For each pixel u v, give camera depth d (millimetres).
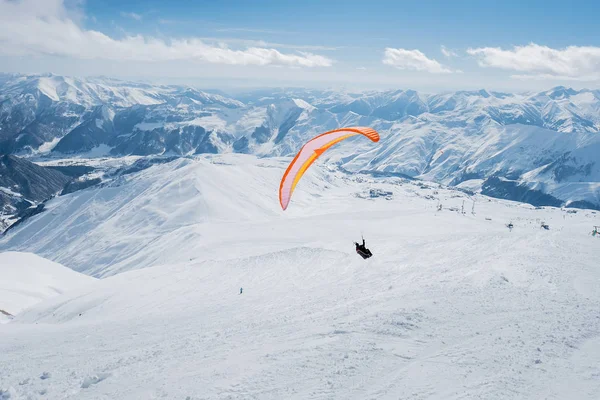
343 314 21375
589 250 39906
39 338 30125
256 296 38062
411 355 14492
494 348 15047
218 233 174500
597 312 20000
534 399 11156
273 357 14906
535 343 15523
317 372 13227
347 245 82688
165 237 198500
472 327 17641
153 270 73875
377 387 12070
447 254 44250
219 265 63031
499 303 21828
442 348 15148
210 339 20016
